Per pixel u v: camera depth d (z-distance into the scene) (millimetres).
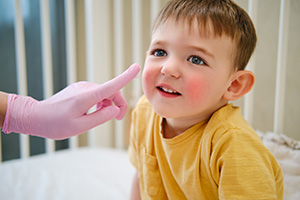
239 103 1026
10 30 1488
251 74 518
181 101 460
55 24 1609
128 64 1550
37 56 1602
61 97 652
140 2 1325
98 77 1545
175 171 563
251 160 460
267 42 929
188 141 540
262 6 912
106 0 1534
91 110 1492
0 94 668
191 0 494
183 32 452
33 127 633
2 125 663
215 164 488
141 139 681
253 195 442
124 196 992
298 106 895
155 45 489
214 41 456
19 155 1613
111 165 1256
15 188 1020
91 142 1611
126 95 1589
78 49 1658
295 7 853
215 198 534
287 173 740
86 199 969
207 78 457
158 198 618
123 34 1519
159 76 472
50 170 1188
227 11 489
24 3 1533
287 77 892
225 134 479
